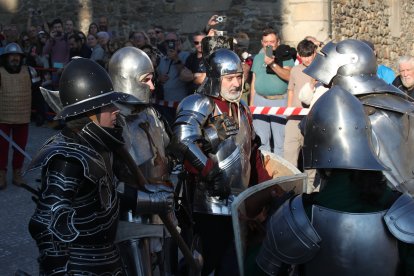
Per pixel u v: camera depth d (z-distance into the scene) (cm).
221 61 367
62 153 247
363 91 339
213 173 357
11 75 692
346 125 220
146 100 342
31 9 1287
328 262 214
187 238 379
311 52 652
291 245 217
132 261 313
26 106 700
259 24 1070
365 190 216
